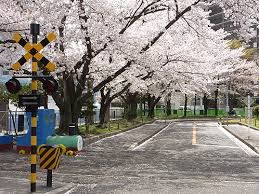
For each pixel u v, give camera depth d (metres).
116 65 22.19
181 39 25.05
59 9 16.55
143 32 25.97
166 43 25.09
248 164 14.12
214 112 69.44
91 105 26.28
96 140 22.48
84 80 21.30
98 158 15.24
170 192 9.16
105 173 11.82
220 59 49.81
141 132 29.56
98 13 18.53
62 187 9.19
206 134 29.36
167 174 11.78
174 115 65.25
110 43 19.25
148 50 23.16
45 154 9.05
